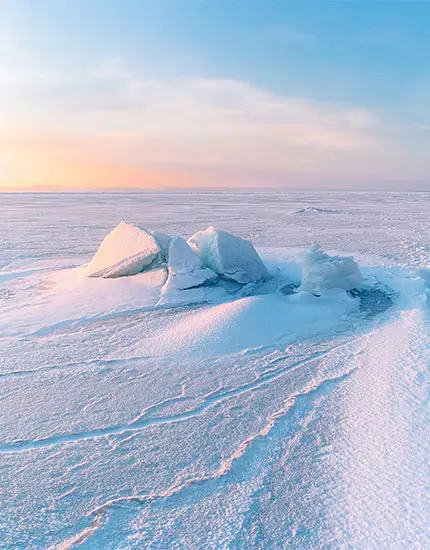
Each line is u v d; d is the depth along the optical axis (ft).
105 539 10.63
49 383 19.90
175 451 14.47
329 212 137.80
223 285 35.78
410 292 35.17
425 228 89.61
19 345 24.84
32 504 11.93
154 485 12.71
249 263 38.40
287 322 27.43
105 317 29.73
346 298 32.32
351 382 19.38
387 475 12.68
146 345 24.47
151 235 38.14
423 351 21.85
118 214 128.16
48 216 119.55
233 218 114.52
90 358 22.86
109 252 38.65
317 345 24.54
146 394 18.79
